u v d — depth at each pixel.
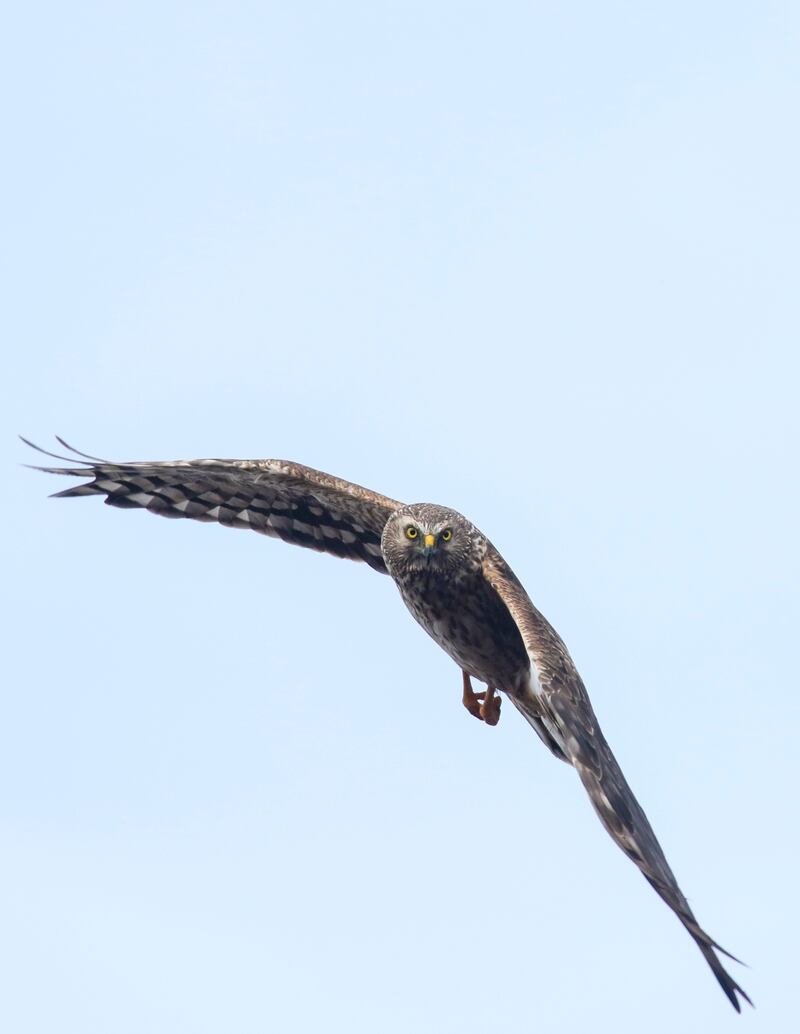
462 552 16.08
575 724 13.15
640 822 12.81
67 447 17.16
